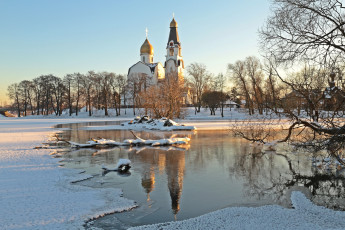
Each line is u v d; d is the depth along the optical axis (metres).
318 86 11.09
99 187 11.77
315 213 8.88
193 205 9.79
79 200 10.07
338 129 10.54
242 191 11.27
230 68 66.31
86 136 30.67
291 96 12.24
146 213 9.09
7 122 59.47
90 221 8.42
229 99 92.94
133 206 9.64
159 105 47.59
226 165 15.93
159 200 10.27
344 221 8.29
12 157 17.84
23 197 10.25
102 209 9.28
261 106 15.13
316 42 10.66
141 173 14.21
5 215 8.59
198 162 16.78
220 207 9.60
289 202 10.02
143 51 104.00
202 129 38.50
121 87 89.25
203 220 8.40
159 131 36.84
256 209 9.23
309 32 10.66
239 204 9.87
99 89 88.69
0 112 94.44
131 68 98.69
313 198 10.42
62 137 29.61
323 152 18.58
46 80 89.44
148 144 24.27
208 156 18.69
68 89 89.88
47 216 8.57
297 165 15.79
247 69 63.88
